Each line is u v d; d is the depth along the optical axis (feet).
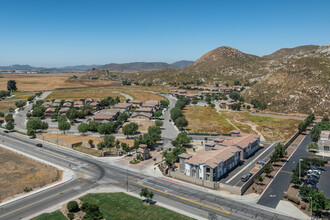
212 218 217.97
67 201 250.37
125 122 619.26
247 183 277.03
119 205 241.55
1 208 237.45
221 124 590.96
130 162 358.23
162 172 326.24
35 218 218.59
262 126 571.69
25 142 472.85
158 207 237.66
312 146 396.78
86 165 352.28
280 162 360.48
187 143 419.74
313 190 230.48
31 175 318.24
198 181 289.53
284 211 228.63
